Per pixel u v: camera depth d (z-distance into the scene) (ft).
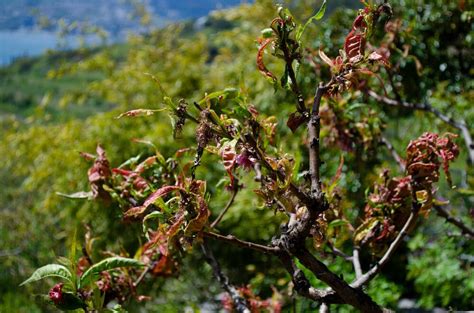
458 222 6.39
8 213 20.99
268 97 15.69
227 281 5.79
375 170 11.00
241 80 4.09
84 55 23.48
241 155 3.41
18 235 20.35
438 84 12.03
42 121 22.13
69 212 18.13
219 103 3.80
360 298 3.67
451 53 12.50
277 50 3.68
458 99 12.30
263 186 3.66
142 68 20.68
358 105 6.40
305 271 10.61
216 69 20.65
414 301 15.03
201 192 3.59
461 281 13.10
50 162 18.84
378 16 3.77
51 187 19.71
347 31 13.42
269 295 15.25
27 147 19.97
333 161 12.45
